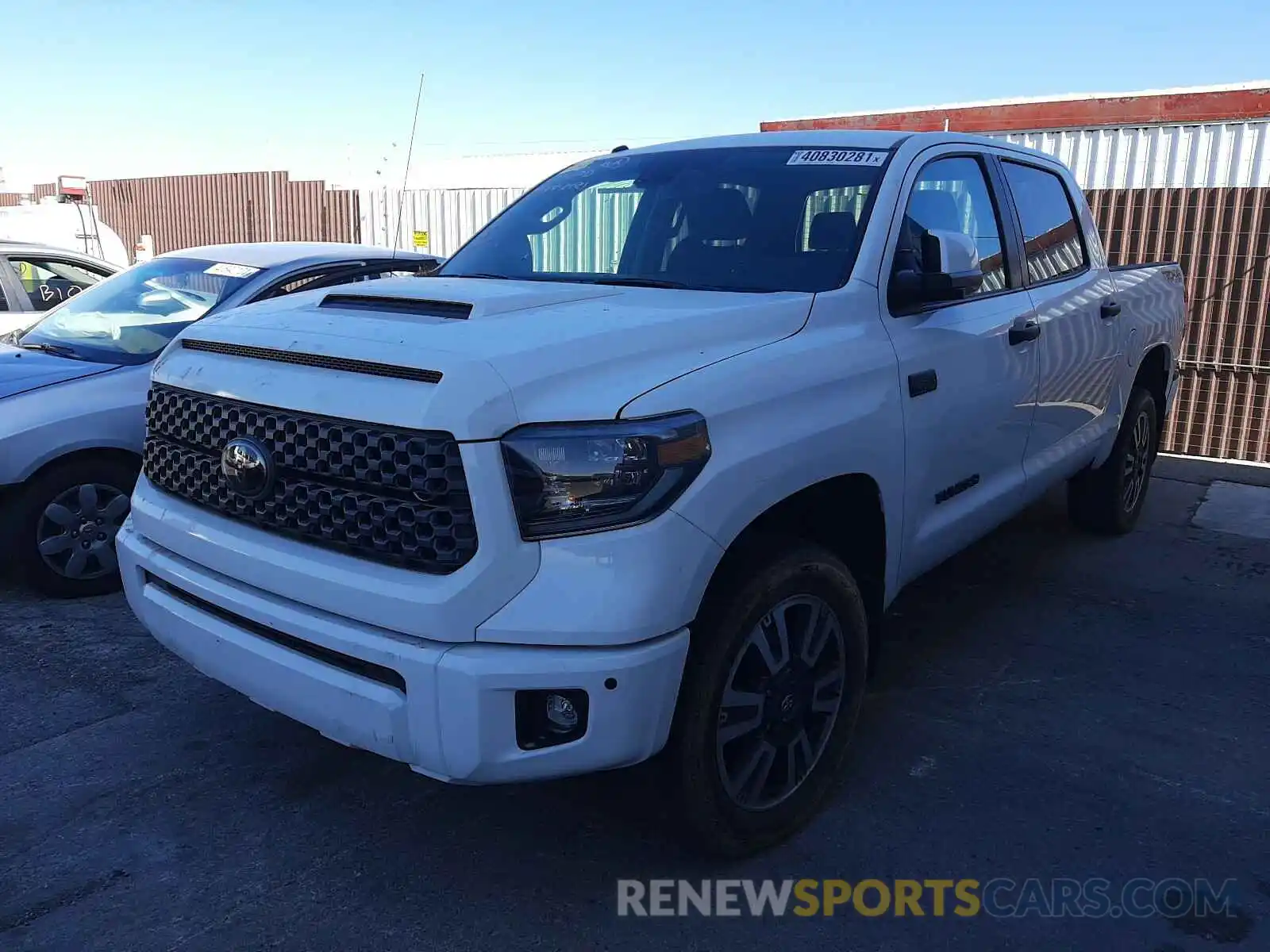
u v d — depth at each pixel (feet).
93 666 13.97
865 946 8.73
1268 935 8.91
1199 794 11.12
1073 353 15.49
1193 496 24.27
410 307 9.80
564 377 8.12
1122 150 32.94
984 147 14.44
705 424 8.39
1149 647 15.15
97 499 16.39
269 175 46.11
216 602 9.21
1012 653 14.88
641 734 8.11
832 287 10.89
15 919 8.86
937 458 11.76
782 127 40.57
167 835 10.15
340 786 11.09
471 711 7.77
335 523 8.48
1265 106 30.48
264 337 9.36
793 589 9.41
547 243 13.10
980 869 9.77
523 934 8.80
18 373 16.22
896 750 11.98
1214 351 28.99
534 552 7.80
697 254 11.89
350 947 8.59
